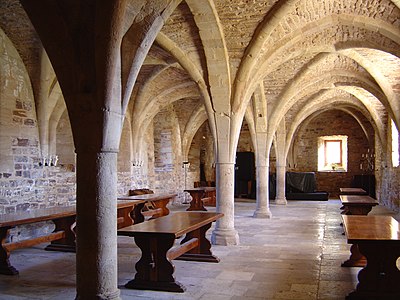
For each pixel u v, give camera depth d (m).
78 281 3.86
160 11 4.37
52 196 8.66
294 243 7.50
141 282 4.75
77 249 3.88
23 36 7.53
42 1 3.61
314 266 5.78
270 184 18.27
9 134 7.55
